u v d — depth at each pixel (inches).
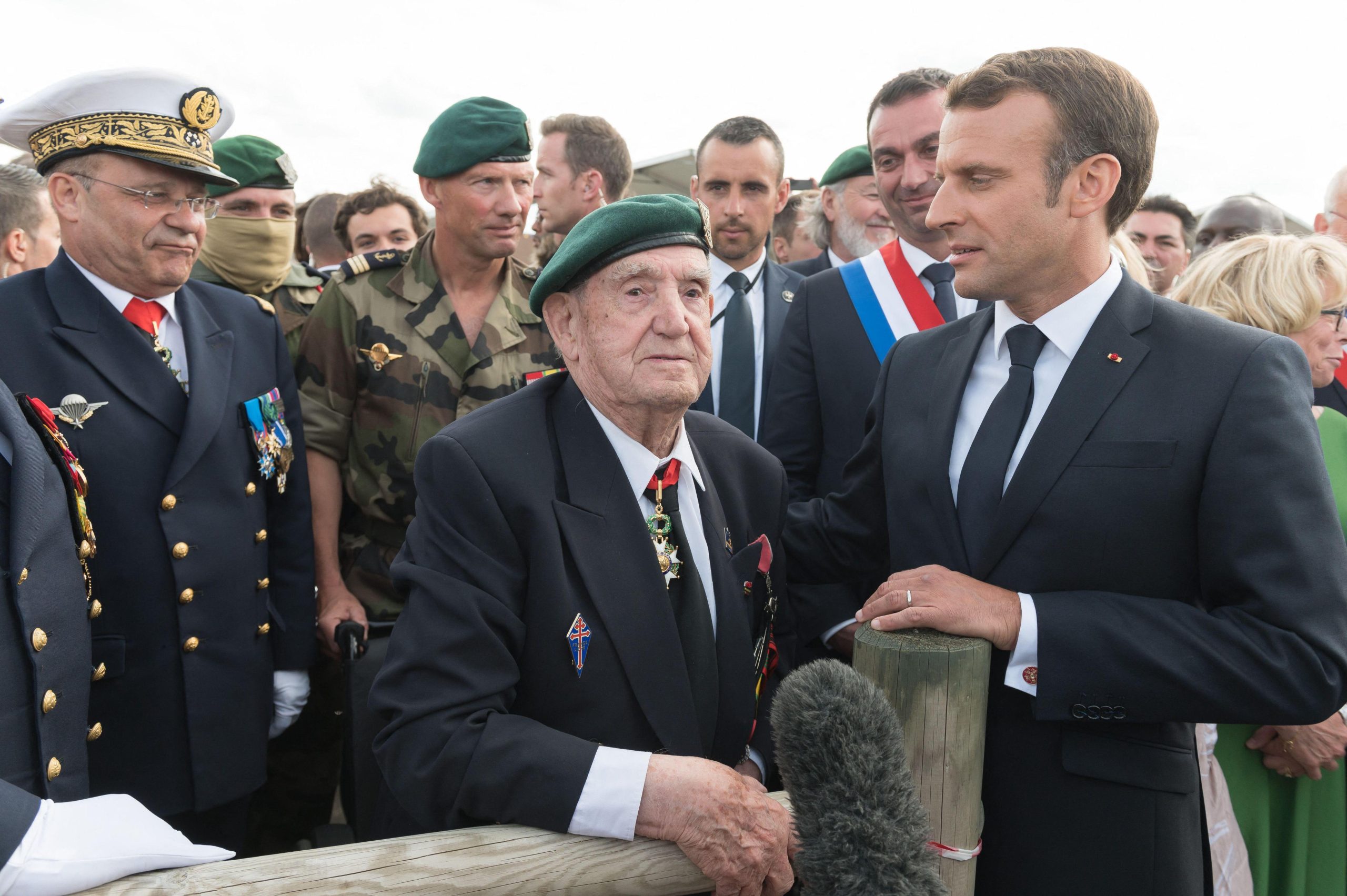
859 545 82.9
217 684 92.8
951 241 67.1
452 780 56.9
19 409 68.9
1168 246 213.0
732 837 54.9
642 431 66.2
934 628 61.7
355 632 98.9
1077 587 64.0
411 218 206.5
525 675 62.7
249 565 97.2
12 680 60.9
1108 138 62.6
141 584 88.6
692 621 65.6
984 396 71.6
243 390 99.3
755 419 138.3
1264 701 57.9
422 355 115.7
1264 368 61.6
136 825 49.6
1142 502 62.2
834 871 49.5
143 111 87.0
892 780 51.5
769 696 75.8
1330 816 96.3
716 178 143.0
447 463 63.8
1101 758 62.6
